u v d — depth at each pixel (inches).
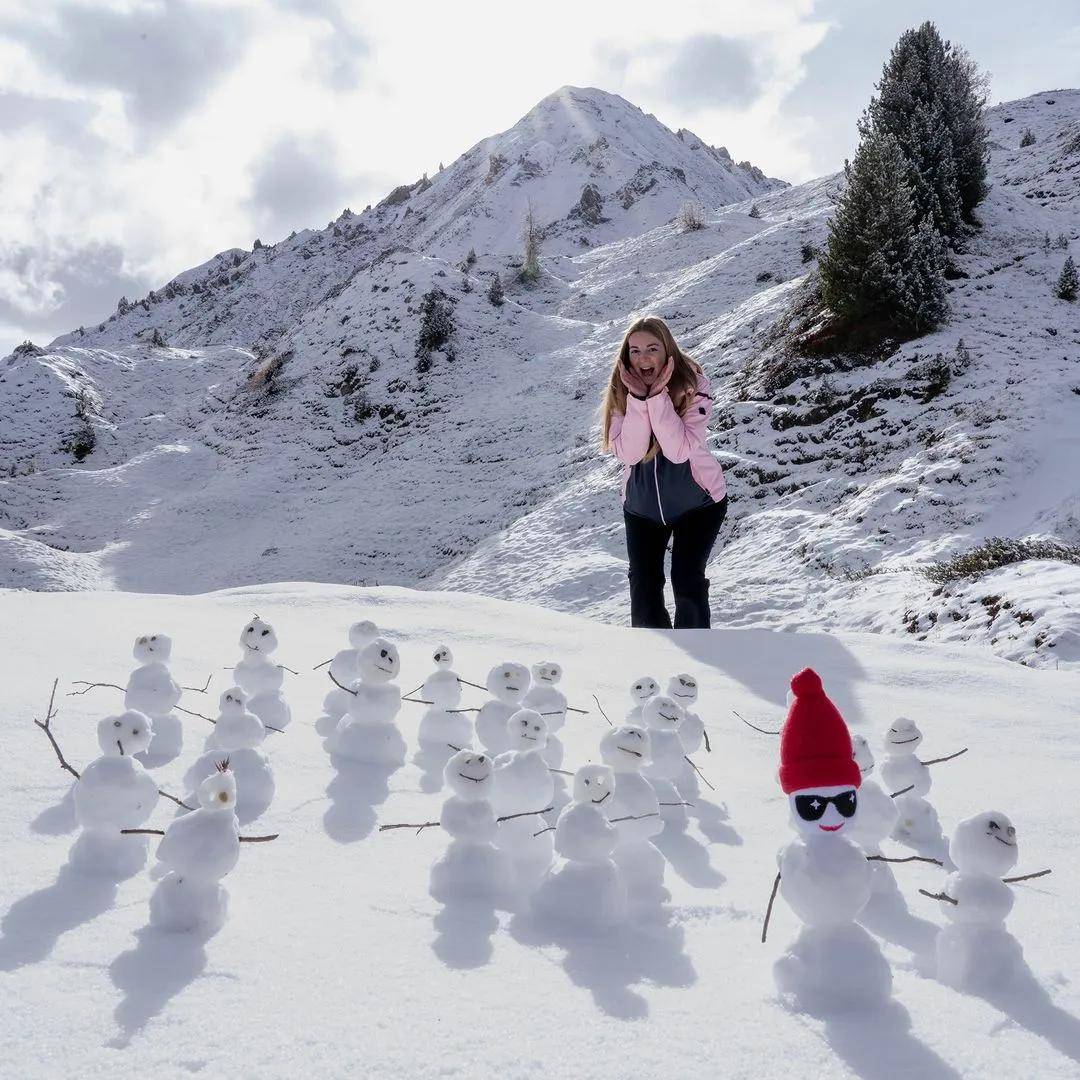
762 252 1969.7
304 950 59.4
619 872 71.2
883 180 1008.9
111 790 71.5
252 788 92.0
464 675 167.8
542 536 1054.4
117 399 2265.0
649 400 233.8
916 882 81.5
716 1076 45.7
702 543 246.7
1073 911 73.9
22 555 1384.1
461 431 1648.6
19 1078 43.0
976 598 460.4
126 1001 51.4
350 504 1517.0
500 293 2122.3
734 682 169.0
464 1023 50.2
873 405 943.0
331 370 1996.8
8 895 66.2
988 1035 51.6
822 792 61.0
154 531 1552.7
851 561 681.6
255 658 126.9
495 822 73.5
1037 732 141.3
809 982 55.3
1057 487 684.1
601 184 4453.7
